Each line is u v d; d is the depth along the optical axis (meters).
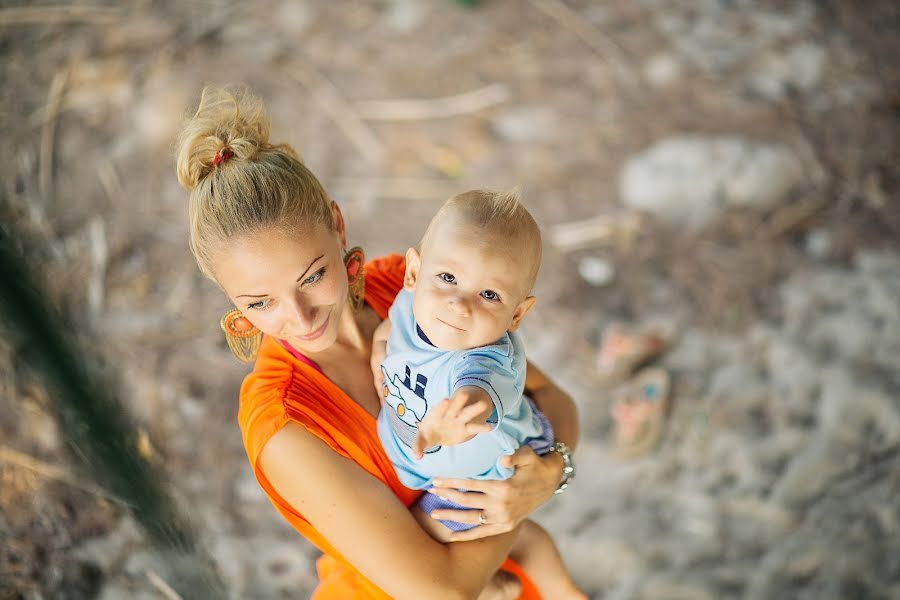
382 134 4.89
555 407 1.96
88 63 5.01
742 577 3.17
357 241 4.34
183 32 5.30
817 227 4.52
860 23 5.76
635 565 3.22
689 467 3.59
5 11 5.30
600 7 5.84
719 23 5.73
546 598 2.09
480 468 1.66
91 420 1.42
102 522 2.47
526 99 5.13
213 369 3.73
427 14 5.69
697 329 4.08
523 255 1.57
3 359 2.53
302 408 1.59
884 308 4.11
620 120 5.01
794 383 3.83
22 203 4.16
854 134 4.96
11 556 2.38
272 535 3.23
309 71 5.20
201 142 1.52
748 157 4.66
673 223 4.55
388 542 1.58
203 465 3.41
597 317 4.14
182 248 4.20
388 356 1.69
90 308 3.82
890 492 3.39
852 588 3.12
